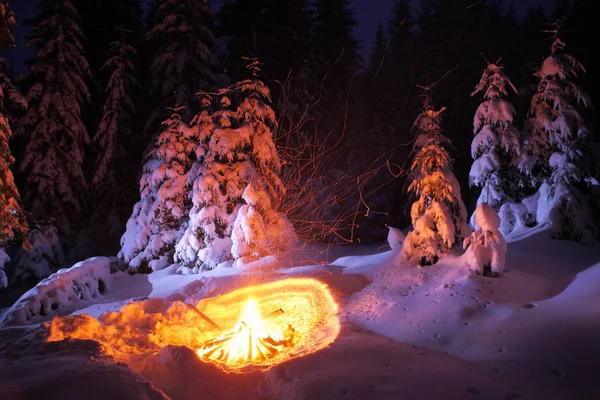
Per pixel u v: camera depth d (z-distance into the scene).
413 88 31.86
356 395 3.84
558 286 7.11
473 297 6.47
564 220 9.92
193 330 6.53
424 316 6.36
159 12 19.23
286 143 23.73
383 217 25.31
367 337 5.94
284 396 4.05
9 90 14.80
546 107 11.41
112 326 6.45
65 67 19.36
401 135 29.78
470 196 23.17
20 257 17.19
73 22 19.45
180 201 14.51
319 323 6.88
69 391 3.78
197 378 4.26
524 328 5.33
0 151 10.92
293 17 27.02
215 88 19.44
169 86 18.59
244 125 14.12
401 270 8.55
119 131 20.39
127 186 20.70
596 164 10.68
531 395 4.00
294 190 22.94
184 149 14.86
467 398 3.85
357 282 8.70
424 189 8.88
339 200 25.58
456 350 5.35
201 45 18.84
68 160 19.80
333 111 29.27
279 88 24.48
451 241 8.43
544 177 11.59
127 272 14.29
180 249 13.33
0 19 10.76
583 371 4.30
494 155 11.79
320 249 14.59
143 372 4.62
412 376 4.29
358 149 26.33
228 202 13.50
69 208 20.09
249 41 24.84
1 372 4.29
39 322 9.14
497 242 7.33
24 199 19.19
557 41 11.20
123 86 20.05
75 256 19.12
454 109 25.31
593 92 26.94
